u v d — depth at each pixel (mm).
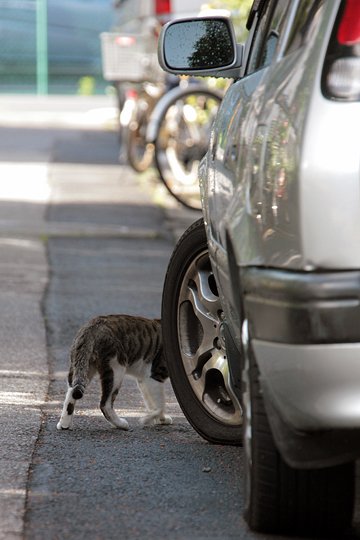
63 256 29875
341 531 12016
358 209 10391
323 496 11672
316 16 11234
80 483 13859
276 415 11078
